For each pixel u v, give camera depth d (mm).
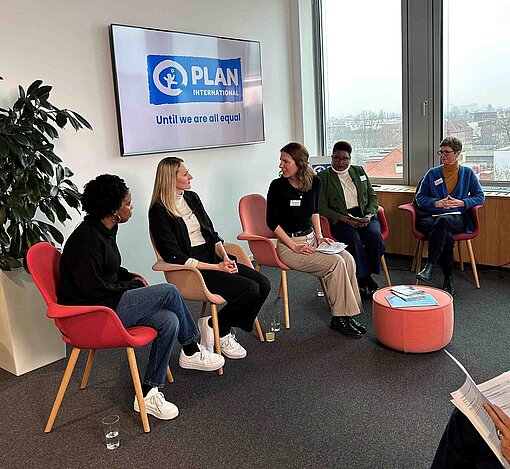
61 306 2320
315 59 5785
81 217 3885
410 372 2881
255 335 3496
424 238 4285
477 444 1420
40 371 3146
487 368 2885
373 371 2914
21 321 3084
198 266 3010
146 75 4125
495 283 4312
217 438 2355
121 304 2488
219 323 3156
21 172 2873
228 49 4805
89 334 2355
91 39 3805
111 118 3986
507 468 1199
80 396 2811
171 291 2648
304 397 2672
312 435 2340
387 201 5129
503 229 4492
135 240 4234
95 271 2414
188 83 4461
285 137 5695
